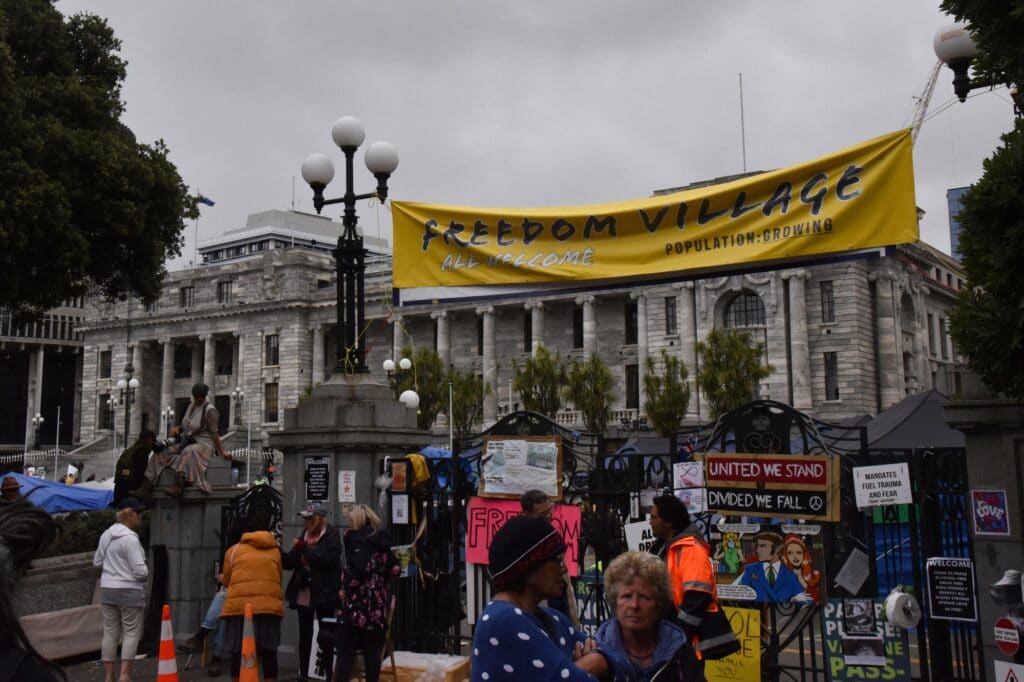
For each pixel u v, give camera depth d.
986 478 7.71
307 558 10.45
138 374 92.38
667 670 4.70
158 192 22.80
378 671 9.30
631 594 4.70
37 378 93.75
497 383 74.00
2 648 3.01
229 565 10.59
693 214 9.79
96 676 12.09
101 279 22.83
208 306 88.44
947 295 71.44
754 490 8.82
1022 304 6.69
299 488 11.80
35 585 12.98
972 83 8.31
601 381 48.25
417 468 11.05
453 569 10.83
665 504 6.70
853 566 8.55
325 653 10.45
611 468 9.91
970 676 8.30
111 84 24.48
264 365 85.12
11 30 21.61
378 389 12.09
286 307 83.44
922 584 8.47
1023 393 6.76
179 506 13.51
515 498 10.15
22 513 4.72
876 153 8.91
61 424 99.00
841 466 8.80
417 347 79.25
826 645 8.53
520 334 74.44
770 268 9.48
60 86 21.66
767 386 59.56
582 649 4.78
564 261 10.42
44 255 20.25
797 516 8.66
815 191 9.13
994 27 7.21
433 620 11.14
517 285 10.71
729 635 6.25
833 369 58.81
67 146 20.67
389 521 11.27
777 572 8.67
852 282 58.34
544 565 4.19
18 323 23.84
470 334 76.81
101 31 24.11
